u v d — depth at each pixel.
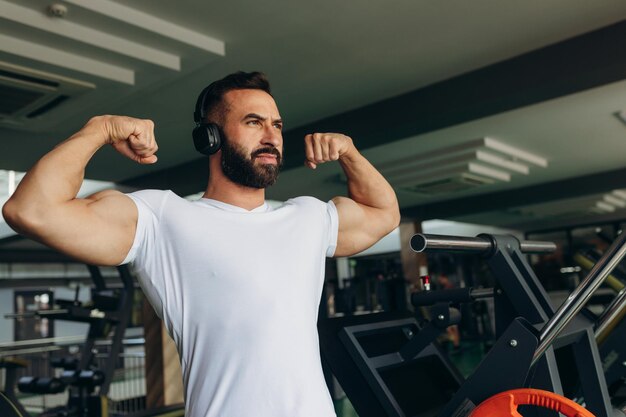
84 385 5.12
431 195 9.16
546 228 14.43
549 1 3.55
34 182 1.06
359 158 1.54
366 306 9.34
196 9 3.36
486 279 14.50
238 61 4.09
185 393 1.20
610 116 6.02
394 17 3.61
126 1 3.22
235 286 1.19
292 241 1.29
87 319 5.20
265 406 1.13
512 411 1.23
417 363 1.91
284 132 5.83
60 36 3.25
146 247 1.22
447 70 4.55
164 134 5.66
